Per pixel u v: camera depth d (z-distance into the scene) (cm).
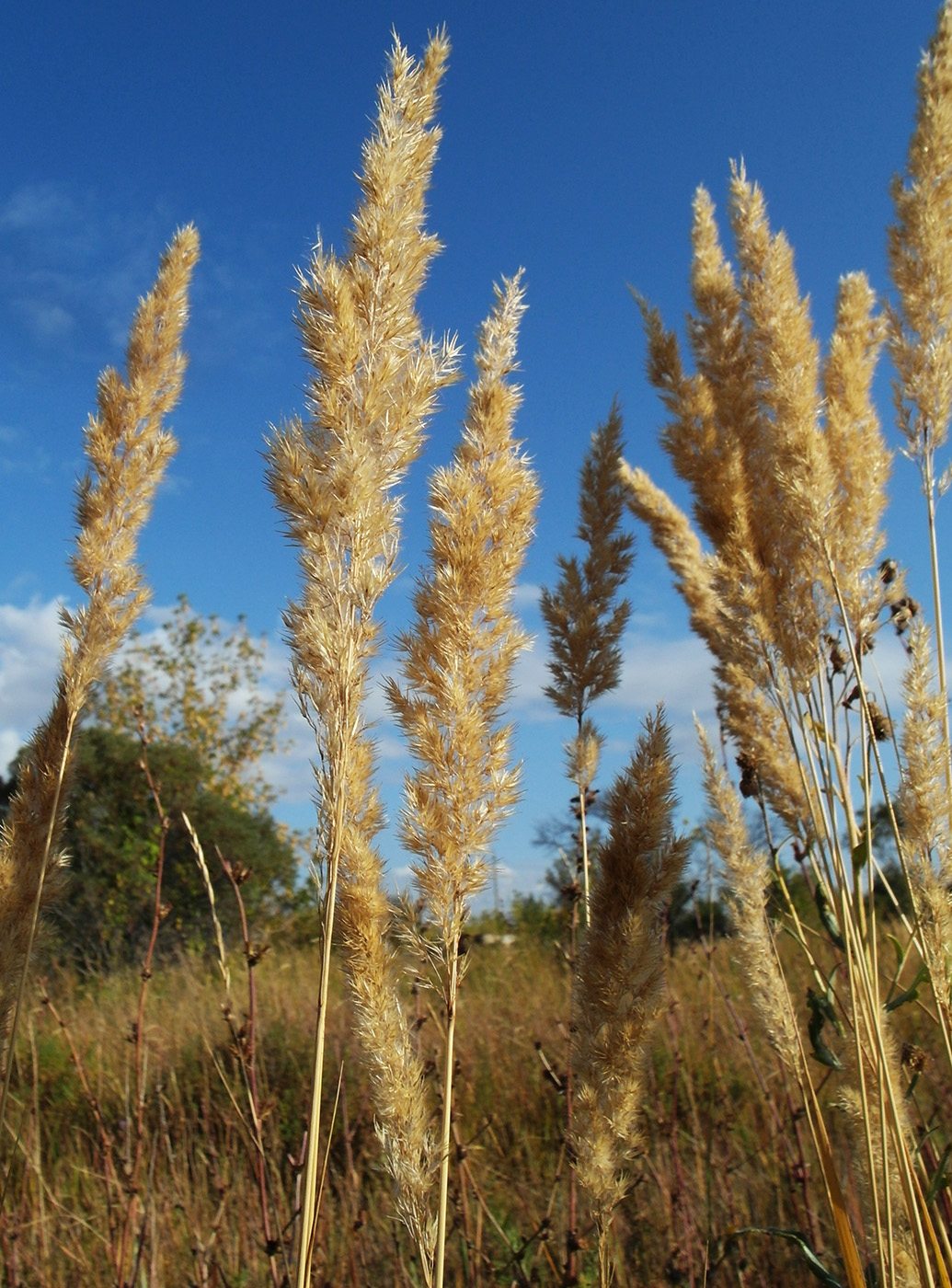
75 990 829
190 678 2050
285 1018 662
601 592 356
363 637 193
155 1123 488
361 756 198
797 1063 262
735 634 294
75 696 283
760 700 308
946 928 252
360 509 191
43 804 273
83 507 301
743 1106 478
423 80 205
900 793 264
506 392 214
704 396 312
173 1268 346
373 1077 189
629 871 200
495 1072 559
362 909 194
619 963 197
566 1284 279
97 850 1216
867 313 311
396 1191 186
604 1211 197
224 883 1226
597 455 367
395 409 200
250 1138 292
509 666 204
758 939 269
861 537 289
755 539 299
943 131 297
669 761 202
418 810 196
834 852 261
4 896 260
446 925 195
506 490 208
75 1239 346
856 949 249
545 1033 609
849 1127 258
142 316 319
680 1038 531
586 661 349
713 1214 364
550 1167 448
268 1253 255
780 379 281
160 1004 762
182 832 1267
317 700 191
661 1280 330
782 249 290
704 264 324
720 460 308
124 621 295
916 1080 274
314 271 194
